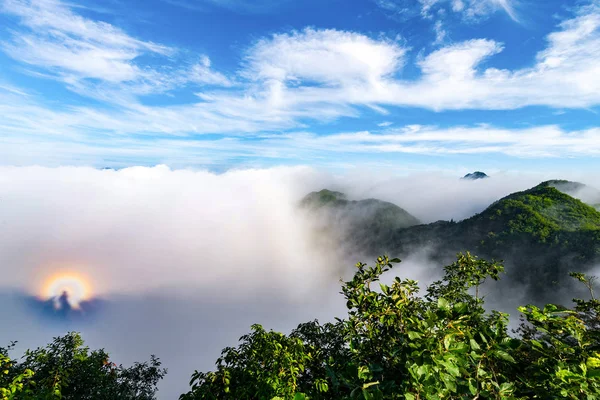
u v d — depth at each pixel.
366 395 2.51
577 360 2.54
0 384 6.66
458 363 2.52
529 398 2.51
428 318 2.77
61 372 7.43
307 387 5.86
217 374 5.56
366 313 4.41
